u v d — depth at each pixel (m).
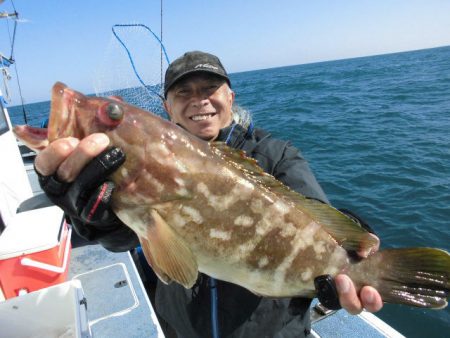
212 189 0.52
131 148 0.48
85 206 0.46
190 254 0.52
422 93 6.80
